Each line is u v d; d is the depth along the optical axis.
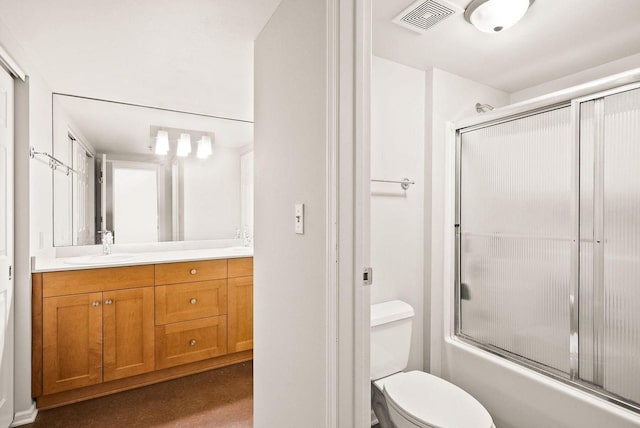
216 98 2.57
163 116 2.91
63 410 2.06
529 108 1.77
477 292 2.05
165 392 2.29
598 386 1.51
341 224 1.04
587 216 1.56
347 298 1.04
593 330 1.54
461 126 2.11
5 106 1.75
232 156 3.24
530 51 1.90
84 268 2.13
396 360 1.84
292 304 1.33
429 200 2.10
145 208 2.90
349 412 1.05
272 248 1.53
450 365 2.07
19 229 1.91
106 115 2.70
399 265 2.04
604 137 1.51
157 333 2.39
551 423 1.59
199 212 3.12
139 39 1.70
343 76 1.04
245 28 1.62
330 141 1.05
